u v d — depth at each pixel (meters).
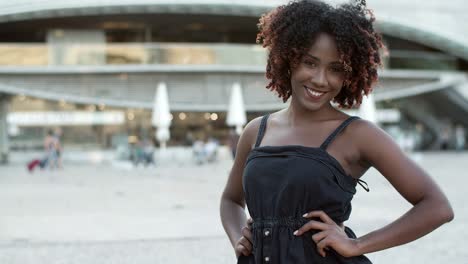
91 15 37.22
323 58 2.38
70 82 37.62
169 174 23.17
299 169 2.29
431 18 40.66
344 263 2.30
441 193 2.31
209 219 10.31
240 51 38.22
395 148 2.35
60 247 7.89
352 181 2.38
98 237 8.64
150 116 40.28
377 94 41.22
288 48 2.42
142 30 41.03
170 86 38.56
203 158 32.31
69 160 37.16
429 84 41.78
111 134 39.50
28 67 36.28
